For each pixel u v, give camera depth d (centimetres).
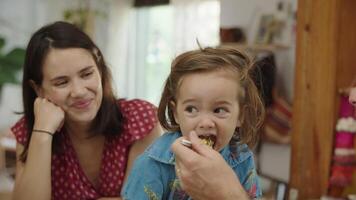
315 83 108
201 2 253
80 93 101
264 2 131
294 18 129
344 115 105
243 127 76
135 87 363
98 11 367
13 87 351
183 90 71
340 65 104
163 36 341
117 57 369
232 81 70
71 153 114
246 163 81
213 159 65
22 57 300
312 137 111
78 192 114
